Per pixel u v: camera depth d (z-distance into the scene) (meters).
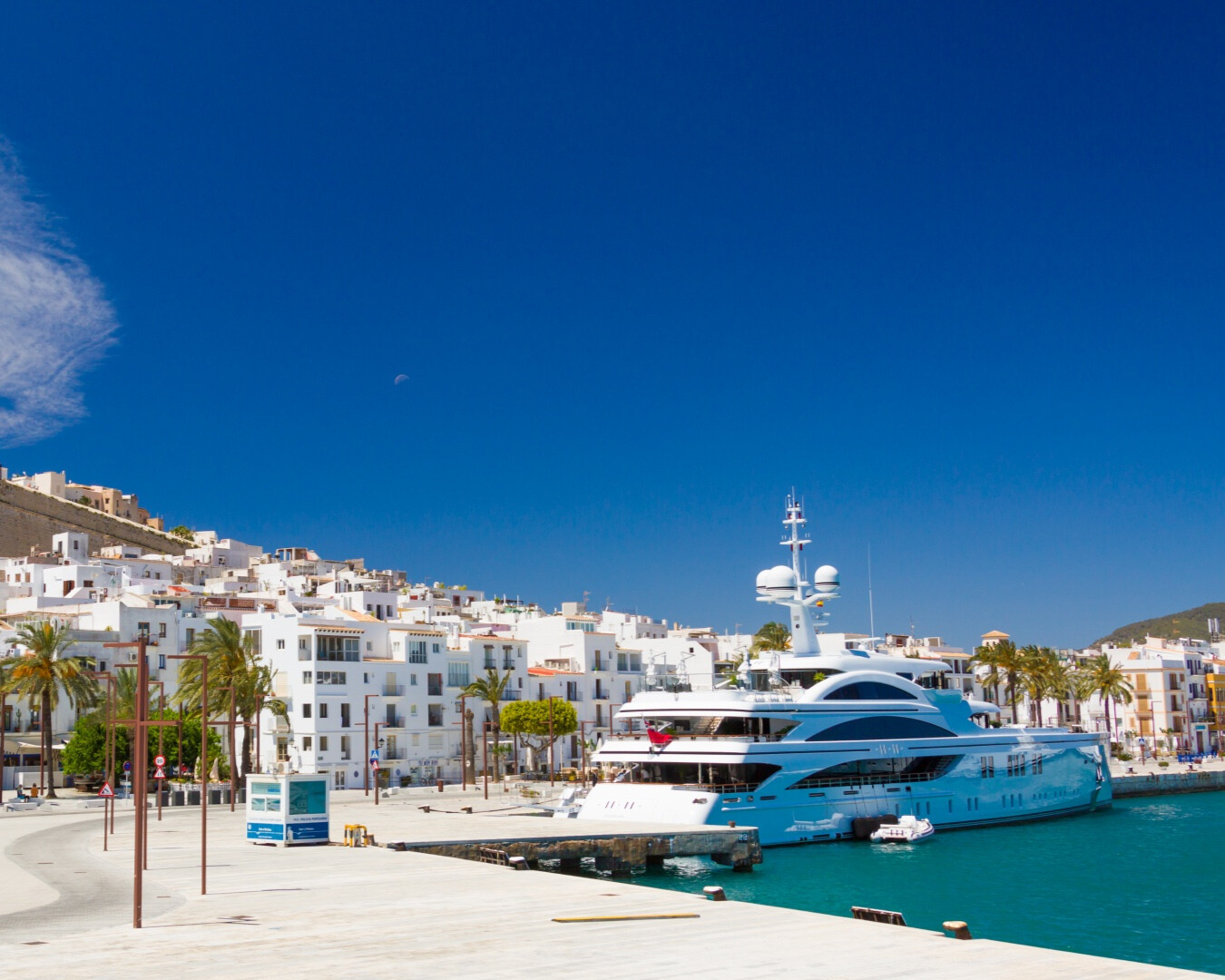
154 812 68.88
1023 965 20.42
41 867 38.06
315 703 105.44
